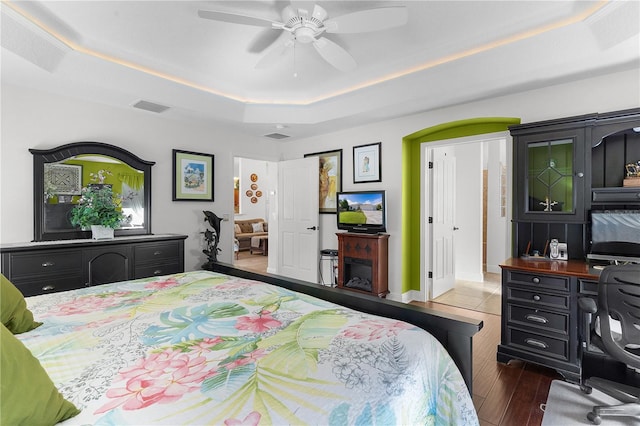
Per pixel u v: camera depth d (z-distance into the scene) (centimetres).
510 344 252
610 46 219
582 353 216
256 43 267
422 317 148
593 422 184
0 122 283
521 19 232
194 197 422
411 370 108
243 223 882
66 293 188
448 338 142
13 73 262
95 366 105
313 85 358
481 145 526
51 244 274
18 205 293
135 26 240
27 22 215
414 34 255
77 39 253
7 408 67
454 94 314
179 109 358
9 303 129
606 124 236
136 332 132
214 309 159
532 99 301
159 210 390
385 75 329
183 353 114
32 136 300
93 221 315
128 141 362
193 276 234
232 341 124
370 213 416
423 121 379
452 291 467
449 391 124
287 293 188
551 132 256
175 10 221
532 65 256
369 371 103
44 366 105
